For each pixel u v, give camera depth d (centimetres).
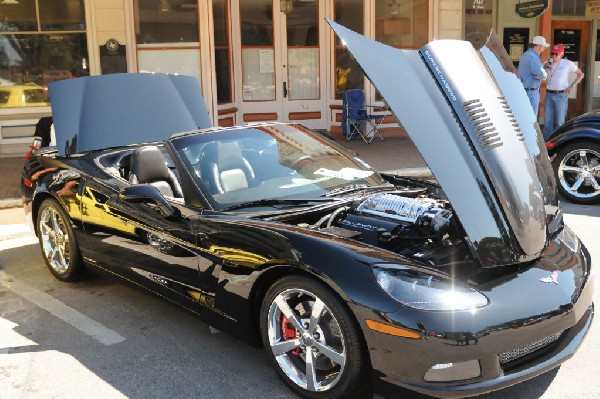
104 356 380
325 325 309
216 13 1223
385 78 336
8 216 739
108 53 1120
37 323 433
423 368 277
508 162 334
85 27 1116
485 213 321
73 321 435
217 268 353
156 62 1138
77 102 505
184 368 362
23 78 1121
